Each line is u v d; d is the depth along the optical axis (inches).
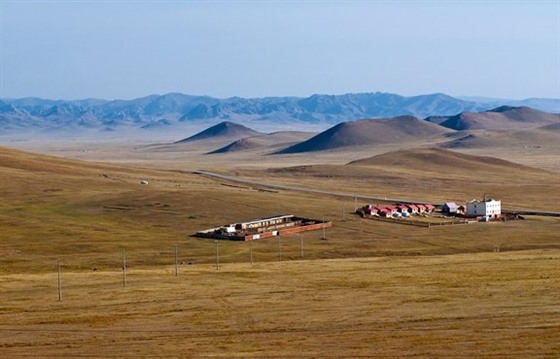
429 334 4197.8
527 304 4884.4
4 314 4931.1
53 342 4202.8
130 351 3991.1
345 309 4913.9
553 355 3705.7
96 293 5600.4
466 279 5925.2
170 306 5118.1
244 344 4099.4
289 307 5024.6
